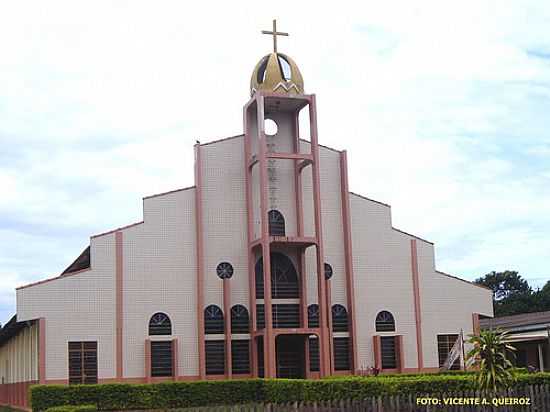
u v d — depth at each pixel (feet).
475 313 161.68
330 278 154.20
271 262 152.25
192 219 147.95
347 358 152.46
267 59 153.99
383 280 157.58
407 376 117.50
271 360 139.33
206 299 147.13
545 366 183.01
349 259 154.71
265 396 131.85
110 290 140.87
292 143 156.87
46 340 135.85
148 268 143.95
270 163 154.81
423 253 161.27
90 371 137.59
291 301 151.43
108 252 142.00
